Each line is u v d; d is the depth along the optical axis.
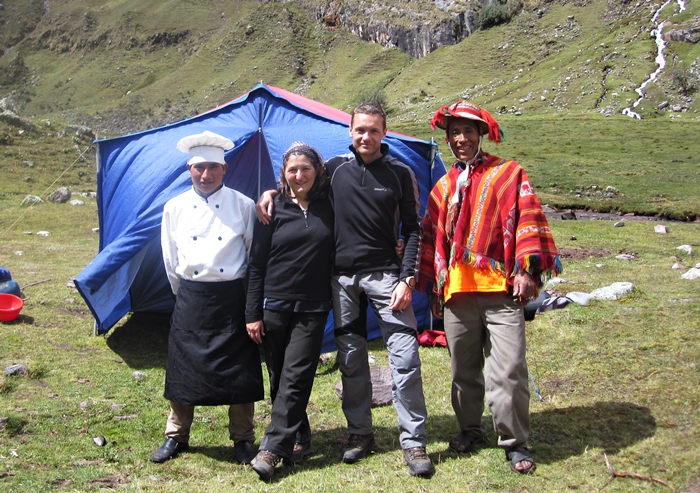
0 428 5.25
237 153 7.53
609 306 7.98
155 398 6.17
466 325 4.77
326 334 7.47
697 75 68.38
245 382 4.69
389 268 4.73
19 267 11.16
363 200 4.68
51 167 23.55
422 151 8.20
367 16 155.50
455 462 4.76
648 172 31.31
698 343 6.48
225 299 4.72
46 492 4.34
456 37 135.00
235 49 170.62
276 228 4.72
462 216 4.71
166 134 8.31
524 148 42.19
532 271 4.49
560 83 77.19
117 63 194.25
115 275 7.10
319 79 148.38
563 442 5.01
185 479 4.60
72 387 6.26
